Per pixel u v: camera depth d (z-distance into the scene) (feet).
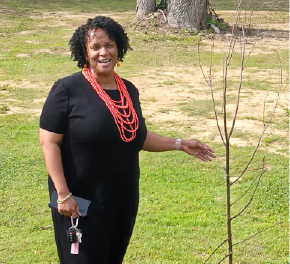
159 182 19.13
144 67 40.40
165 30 54.75
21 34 56.18
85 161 9.46
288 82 35.94
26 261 13.79
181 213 16.65
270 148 22.86
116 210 9.83
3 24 63.26
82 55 9.89
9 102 30.01
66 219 9.66
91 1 95.09
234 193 18.08
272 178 19.15
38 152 22.18
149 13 57.36
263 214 16.56
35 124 26.21
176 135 24.59
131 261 13.74
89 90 9.53
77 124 9.36
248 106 29.73
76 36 9.78
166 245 14.60
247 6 85.51
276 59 43.91
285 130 25.50
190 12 54.95
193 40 51.70
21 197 17.87
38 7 82.33
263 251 14.30
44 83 34.94
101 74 9.70
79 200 9.58
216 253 14.17
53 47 47.44
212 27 56.54
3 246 14.53
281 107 29.68
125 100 9.82
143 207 17.04
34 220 16.21
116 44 9.82
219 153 22.03
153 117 27.58
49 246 14.65
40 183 19.17
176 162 20.97
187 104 30.09
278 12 81.25
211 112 28.48
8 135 24.34
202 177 19.53
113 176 9.62
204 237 15.07
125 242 10.33
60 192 9.35
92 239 9.59
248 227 15.69
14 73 37.65
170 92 33.04
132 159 9.86
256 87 34.30
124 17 73.56
